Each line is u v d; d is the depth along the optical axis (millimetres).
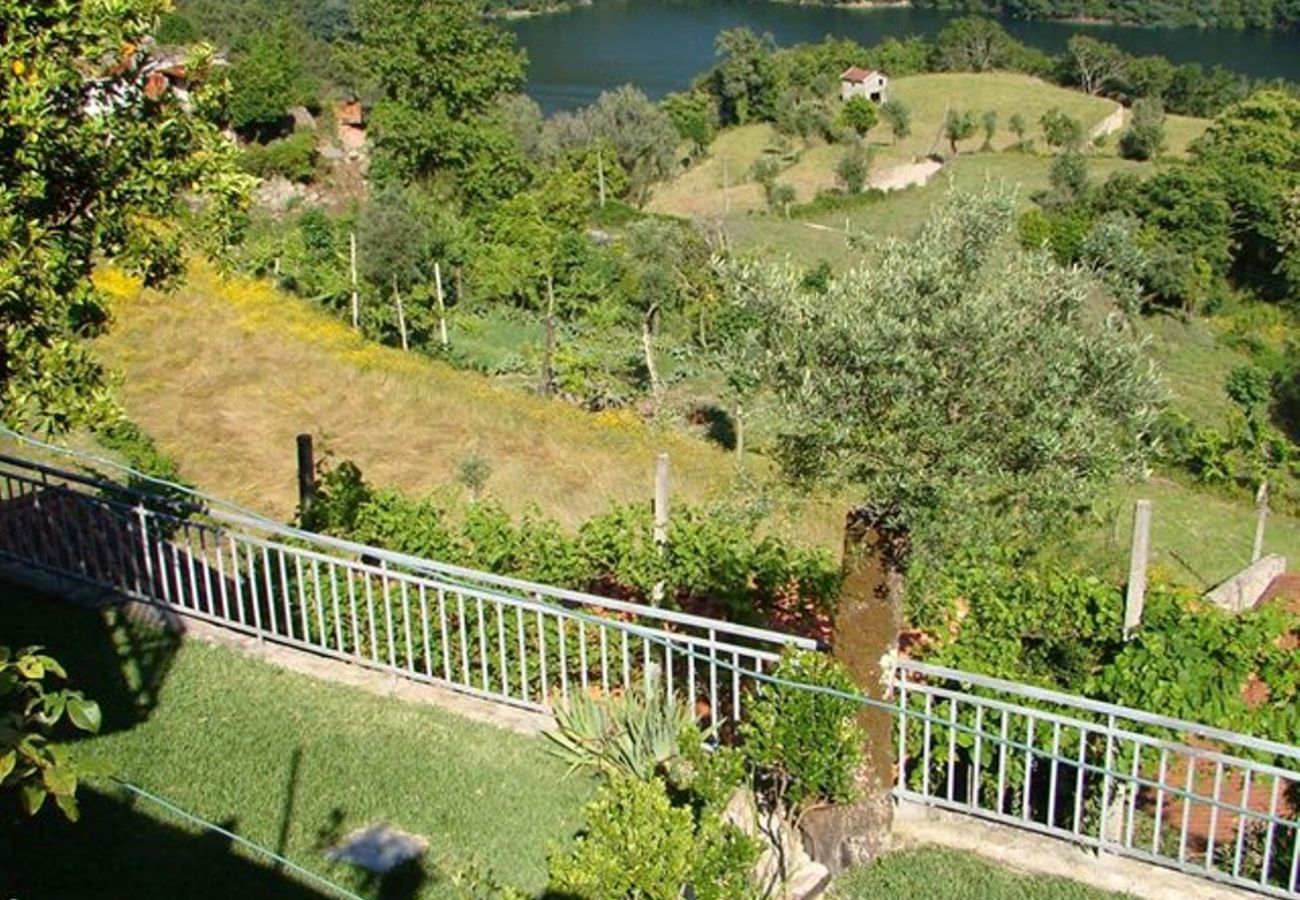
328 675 8938
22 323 8242
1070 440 6539
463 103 50656
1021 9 132125
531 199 44938
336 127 69000
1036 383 6594
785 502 7227
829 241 58688
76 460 14203
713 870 5996
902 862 7230
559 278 37281
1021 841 7363
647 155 73062
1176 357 47438
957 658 8609
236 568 9492
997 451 6656
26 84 7617
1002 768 7492
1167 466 30484
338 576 9695
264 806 7613
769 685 7277
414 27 49156
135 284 21719
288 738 8250
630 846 5879
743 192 74500
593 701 8070
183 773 7879
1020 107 87062
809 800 7191
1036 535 6875
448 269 36312
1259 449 29766
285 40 74125
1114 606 9078
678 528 10070
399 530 10039
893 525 6988
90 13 7977
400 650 9234
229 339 21203
